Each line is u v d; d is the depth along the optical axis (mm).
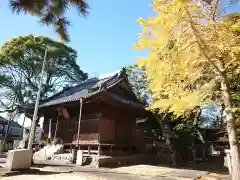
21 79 36469
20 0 6379
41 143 24766
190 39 6727
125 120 22484
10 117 35031
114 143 20531
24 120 27000
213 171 16359
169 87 7695
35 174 10750
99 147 18922
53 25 7387
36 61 34719
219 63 7652
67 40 7824
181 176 13008
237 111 9203
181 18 6359
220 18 6980
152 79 8555
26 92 35969
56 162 18484
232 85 9773
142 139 24375
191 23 6355
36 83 37031
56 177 10281
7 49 33469
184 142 28828
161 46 6859
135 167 16906
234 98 9938
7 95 36188
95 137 19500
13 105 34719
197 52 7031
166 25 6551
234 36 6695
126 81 24781
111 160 17984
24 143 23969
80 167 15953
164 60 6965
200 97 7898
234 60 7266
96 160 17125
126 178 11492
